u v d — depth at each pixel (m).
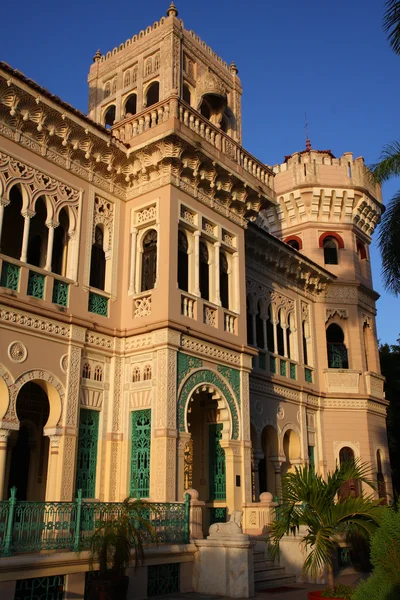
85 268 14.98
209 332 15.98
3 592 9.13
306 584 14.13
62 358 13.85
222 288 17.95
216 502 16.39
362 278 26.31
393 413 30.00
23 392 15.77
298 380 22.47
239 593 12.02
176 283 15.20
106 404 14.78
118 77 18.88
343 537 16.81
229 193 17.67
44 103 14.03
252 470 19.05
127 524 10.55
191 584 12.56
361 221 26.88
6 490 14.48
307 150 28.02
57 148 14.84
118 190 16.42
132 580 11.29
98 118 19.05
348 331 25.00
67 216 15.23
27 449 15.88
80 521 10.59
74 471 13.41
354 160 26.92
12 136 13.77
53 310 13.74
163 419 14.02
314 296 24.94
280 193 26.33
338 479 10.41
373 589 8.45
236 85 20.52
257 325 21.27
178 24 17.97
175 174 15.98
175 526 12.64
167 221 15.48
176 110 15.89
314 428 23.11
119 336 15.35
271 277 22.36
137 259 16.05
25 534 9.77
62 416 13.48
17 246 16.25
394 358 31.81
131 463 14.45
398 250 15.96
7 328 12.77
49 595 9.93
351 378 24.17
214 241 17.17
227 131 19.92
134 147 16.00
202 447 17.30
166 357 14.39
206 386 15.67
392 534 8.62
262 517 15.48
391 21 13.80
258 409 19.84
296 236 26.16
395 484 28.95
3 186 13.36
